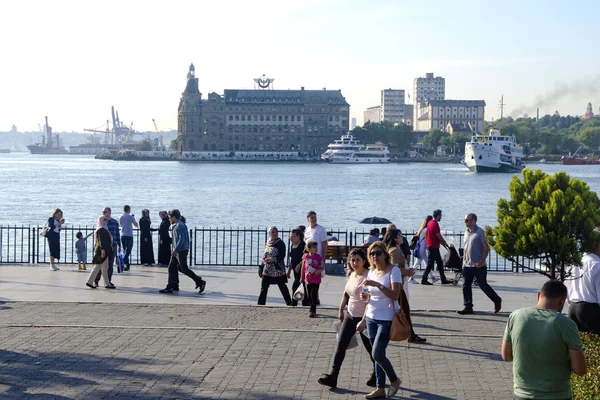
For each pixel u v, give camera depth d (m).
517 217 23.36
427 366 17.50
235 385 15.88
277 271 24.39
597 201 23.42
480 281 23.33
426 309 24.17
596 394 11.87
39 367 16.91
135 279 30.19
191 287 28.28
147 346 18.83
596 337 14.70
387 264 15.56
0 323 21.12
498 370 17.17
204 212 97.31
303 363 17.62
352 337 16.16
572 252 22.23
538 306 11.06
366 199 124.56
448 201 122.00
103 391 15.31
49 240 32.72
